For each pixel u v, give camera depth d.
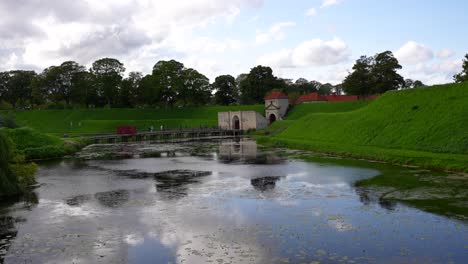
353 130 58.94
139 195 27.77
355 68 112.75
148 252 16.83
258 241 17.72
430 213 21.38
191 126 120.19
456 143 39.69
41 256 16.72
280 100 116.06
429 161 36.47
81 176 37.19
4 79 135.12
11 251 17.34
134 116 128.38
